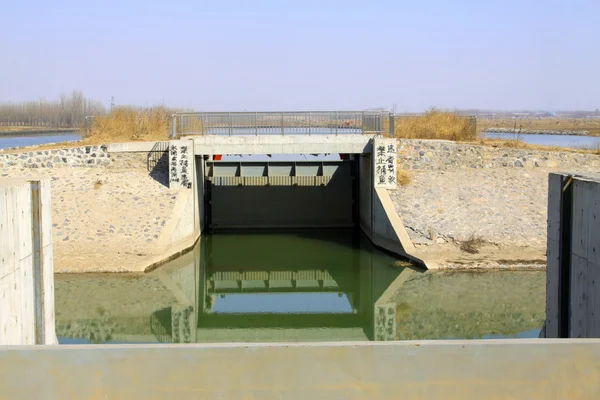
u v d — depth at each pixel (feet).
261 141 95.55
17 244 36.52
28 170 95.45
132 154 97.60
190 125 98.07
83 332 60.44
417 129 111.75
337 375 22.61
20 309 36.91
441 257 80.23
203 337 61.87
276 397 22.67
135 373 22.63
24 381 22.66
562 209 38.40
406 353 22.58
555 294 39.99
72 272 75.92
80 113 330.95
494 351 22.62
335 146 95.96
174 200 90.17
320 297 77.46
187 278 78.54
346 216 111.24
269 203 111.14
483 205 89.04
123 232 84.07
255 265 87.10
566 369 22.63
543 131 345.92
